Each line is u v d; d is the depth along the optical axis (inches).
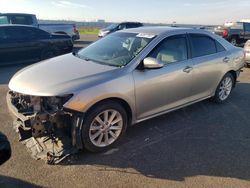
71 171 138.0
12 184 127.2
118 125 162.2
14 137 170.2
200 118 207.6
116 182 130.7
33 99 141.7
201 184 130.6
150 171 140.1
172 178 134.8
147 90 169.2
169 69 180.9
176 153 157.5
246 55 407.8
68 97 140.3
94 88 145.8
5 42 397.4
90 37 1050.7
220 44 227.5
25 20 598.9
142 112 172.6
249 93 276.7
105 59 176.6
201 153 158.1
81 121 143.6
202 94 215.0
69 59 183.3
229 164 147.6
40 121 137.0
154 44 177.5
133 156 153.5
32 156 147.7
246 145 169.0
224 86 237.6
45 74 156.7
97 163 145.8
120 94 155.3
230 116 213.6
